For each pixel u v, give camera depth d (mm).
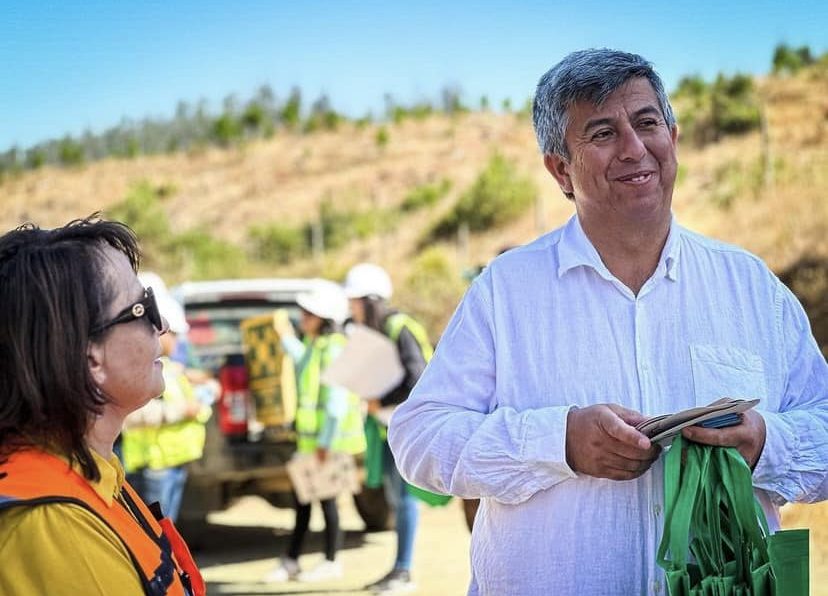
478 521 2562
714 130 36875
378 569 7891
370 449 6836
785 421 2359
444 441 2439
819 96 37438
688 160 34469
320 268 42281
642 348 2441
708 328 2461
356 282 6781
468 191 39906
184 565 2092
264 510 11156
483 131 67750
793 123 35406
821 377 2537
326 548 7672
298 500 7645
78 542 1692
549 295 2502
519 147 62438
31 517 1679
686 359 2443
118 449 6727
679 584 2166
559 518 2369
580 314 2475
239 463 8297
